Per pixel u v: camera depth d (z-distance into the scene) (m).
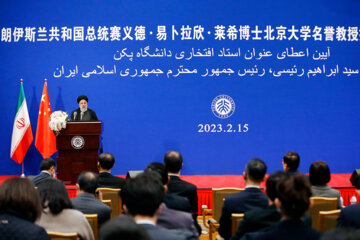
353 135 8.11
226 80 7.99
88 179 3.22
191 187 3.47
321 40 8.02
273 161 8.05
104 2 7.86
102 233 1.21
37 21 7.82
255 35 7.99
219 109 8.00
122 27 7.91
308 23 8.00
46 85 7.70
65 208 2.70
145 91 7.96
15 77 7.81
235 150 8.04
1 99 7.79
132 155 7.99
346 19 8.02
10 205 2.12
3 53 7.79
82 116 7.53
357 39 8.05
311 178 3.79
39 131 7.53
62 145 6.45
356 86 8.09
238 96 8.00
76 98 7.89
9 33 7.79
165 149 8.01
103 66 7.91
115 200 4.19
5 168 7.86
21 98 7.50
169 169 3.54
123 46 7.93
